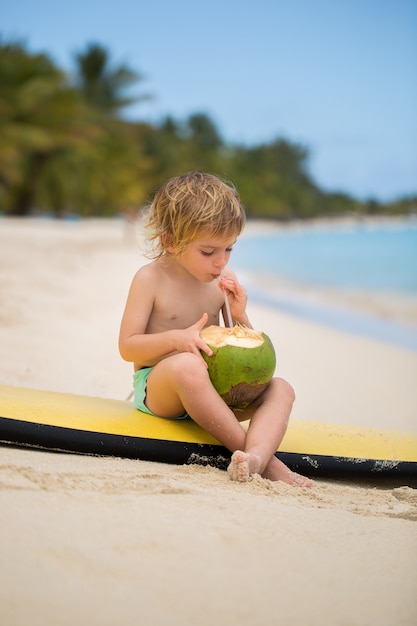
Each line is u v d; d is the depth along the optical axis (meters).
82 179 41.22
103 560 1.80
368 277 16.58
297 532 2.13
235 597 1.70
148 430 2.97
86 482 2.39
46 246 17.69
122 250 19.41
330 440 3.17
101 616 1.56
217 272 3.09
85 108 43.31
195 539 1.98
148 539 1.94
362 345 7.45
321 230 74.00
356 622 1.65
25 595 1.61
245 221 3.09
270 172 91.25
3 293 8.01
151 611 1.60
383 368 6.33
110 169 47.00
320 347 7.18
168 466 2.86
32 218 42.34
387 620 1.67
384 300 12.20
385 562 1.98
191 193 3.00
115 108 50.09
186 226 2.97
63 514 2.05
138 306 3.17
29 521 1.97
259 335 2.98
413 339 8.28
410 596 1.79
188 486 2.47
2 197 39.31
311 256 25.02
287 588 1.77
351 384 5.59
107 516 2.08
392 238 46.19
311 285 14.50
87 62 49.56
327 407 4.82
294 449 3.07
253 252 27.30
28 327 6.25
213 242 2.99
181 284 3.23
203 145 80.88
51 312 7.23
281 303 11.30
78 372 4.81
